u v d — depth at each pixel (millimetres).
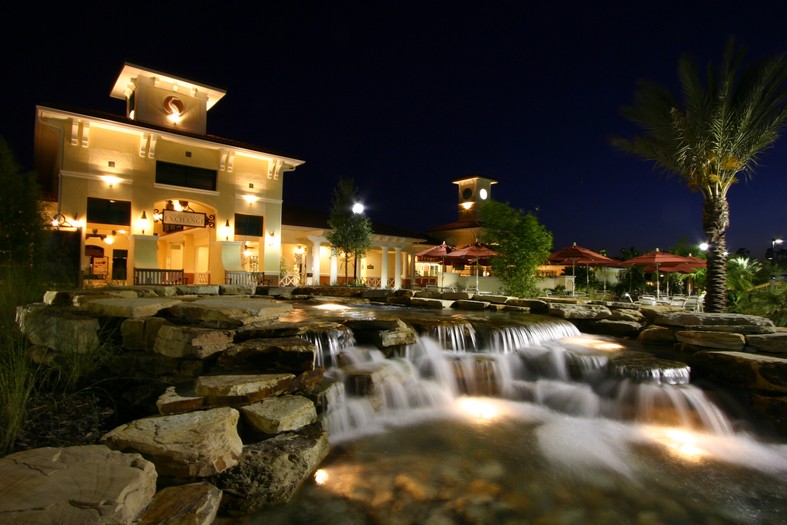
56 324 5918
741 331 8469
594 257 23312
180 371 5449
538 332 9359
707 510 4328
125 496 2842
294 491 4094
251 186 24266
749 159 13906
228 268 21891
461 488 4445
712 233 13969
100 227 19609
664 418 6559
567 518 4051
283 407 4859
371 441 5480
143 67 21953
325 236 27219
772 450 5867
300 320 8008
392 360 7336
